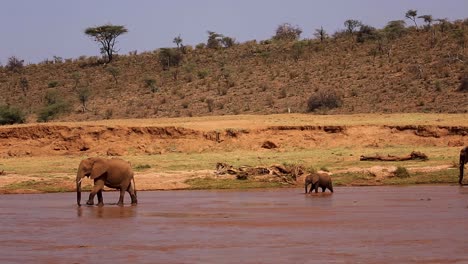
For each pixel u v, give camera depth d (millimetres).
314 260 16672
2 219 25609
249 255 17469
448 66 90875
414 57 97188
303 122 61969
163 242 19672
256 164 47250
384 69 94625
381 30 112250
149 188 41000
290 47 115938
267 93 92688
